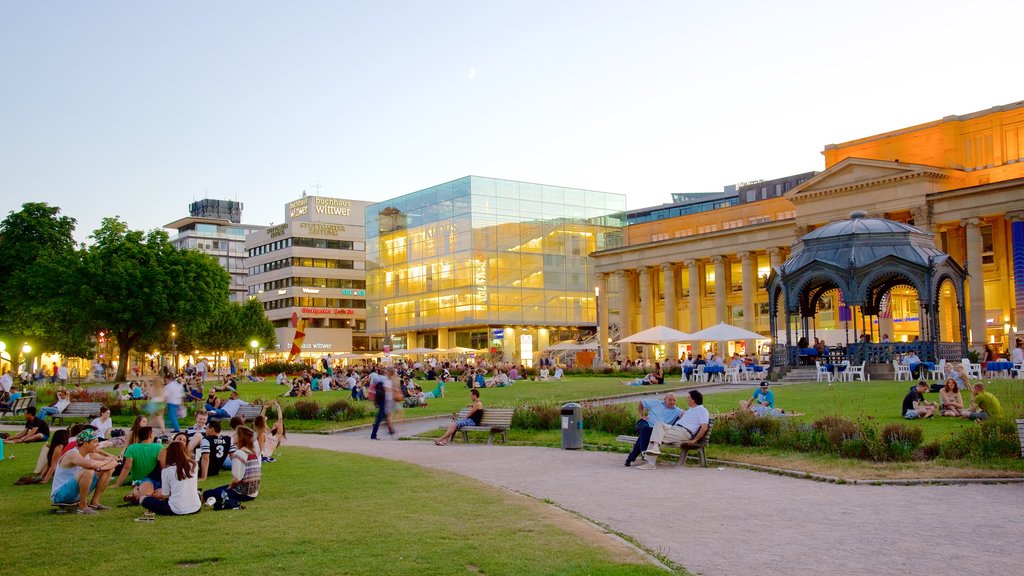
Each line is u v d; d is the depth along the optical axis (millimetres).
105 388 59375
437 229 113000
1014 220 66438
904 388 36469
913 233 48031
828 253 48625
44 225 71438
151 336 68875
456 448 25172
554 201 114875
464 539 11500
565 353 99312
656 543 11680
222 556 10633
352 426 32594
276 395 50781
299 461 21281
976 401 24609
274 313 148375
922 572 10055
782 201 91625
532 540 11430
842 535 12109
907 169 71938
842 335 63781
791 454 20469
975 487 15984
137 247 67688
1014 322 69938
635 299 105812
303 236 145125
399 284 119750
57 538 12039
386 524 12641
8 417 40219
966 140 75312
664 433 19953
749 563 10523
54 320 69188
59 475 14484
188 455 14016
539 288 112250
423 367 76125
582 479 18109
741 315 94188
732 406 32125
